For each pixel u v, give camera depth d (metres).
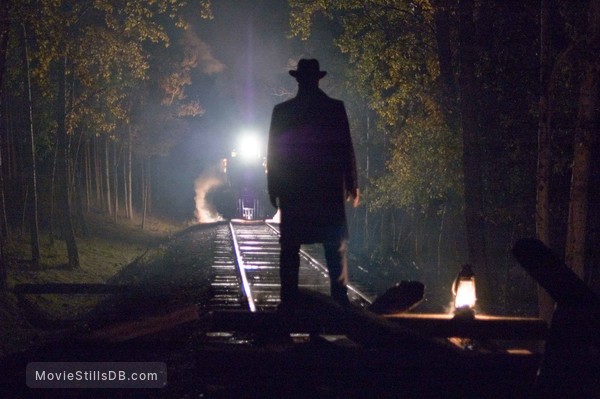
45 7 18.80
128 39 23.12
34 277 21.58
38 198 32.00
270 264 22.20
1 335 14.43
